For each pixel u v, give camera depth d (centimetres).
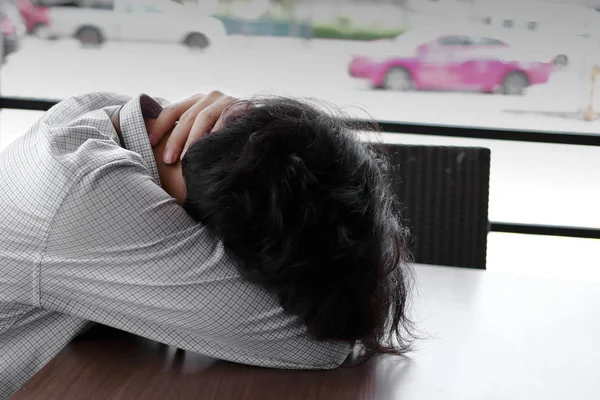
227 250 78
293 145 77
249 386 80
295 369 86
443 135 232
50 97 246
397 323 92
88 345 88
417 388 83
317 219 75
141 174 83
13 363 87
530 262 244
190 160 81
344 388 81
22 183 81
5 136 249
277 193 75
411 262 114
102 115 93
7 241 81
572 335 105
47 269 81
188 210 84
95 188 78
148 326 85
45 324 87
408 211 161
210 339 85
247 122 81
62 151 82
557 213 241
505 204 243
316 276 77
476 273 138
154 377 80
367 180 80
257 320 82
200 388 78
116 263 80
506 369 90
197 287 80
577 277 242
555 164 238
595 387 86
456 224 160
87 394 75
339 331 81
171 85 245
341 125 84
